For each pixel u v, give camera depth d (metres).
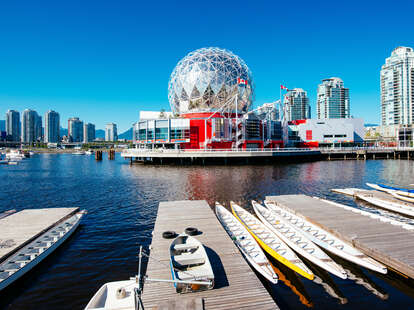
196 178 41.03
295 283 11.73
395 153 89.06
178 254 11.84
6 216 19.19
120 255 14.40
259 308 8.51
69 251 14.86
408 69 192.88
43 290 11.20
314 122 97.94
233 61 79.06
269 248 13.94
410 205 22.75
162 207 21.22
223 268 11.09
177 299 8.97
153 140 73.56
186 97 78.38
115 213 22.55
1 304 10.34
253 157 71.44
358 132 105.06
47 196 30.09
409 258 11.91
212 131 69.50
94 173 53.53
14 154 120.31
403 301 10.50
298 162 71.56
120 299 9.34
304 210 20.36
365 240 14.07
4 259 12.45
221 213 19.80
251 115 83.38
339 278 12.22
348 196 28.80
